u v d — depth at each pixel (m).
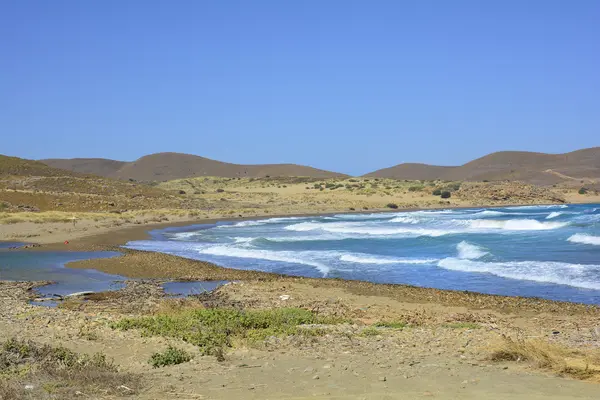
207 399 6.60
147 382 7.50
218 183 144.00
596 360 8.74
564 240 32.72
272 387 7.20
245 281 21.64
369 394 6.76
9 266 26.25
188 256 30.47
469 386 7.22
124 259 28.16
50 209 63.50
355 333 11.76
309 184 127.69
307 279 21.97
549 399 6.48
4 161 96.94
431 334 11.72
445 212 73.00
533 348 9.26
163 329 11.81
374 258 27.77
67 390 6.98
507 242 32.81
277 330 11.79
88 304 17.08
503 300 17.33
